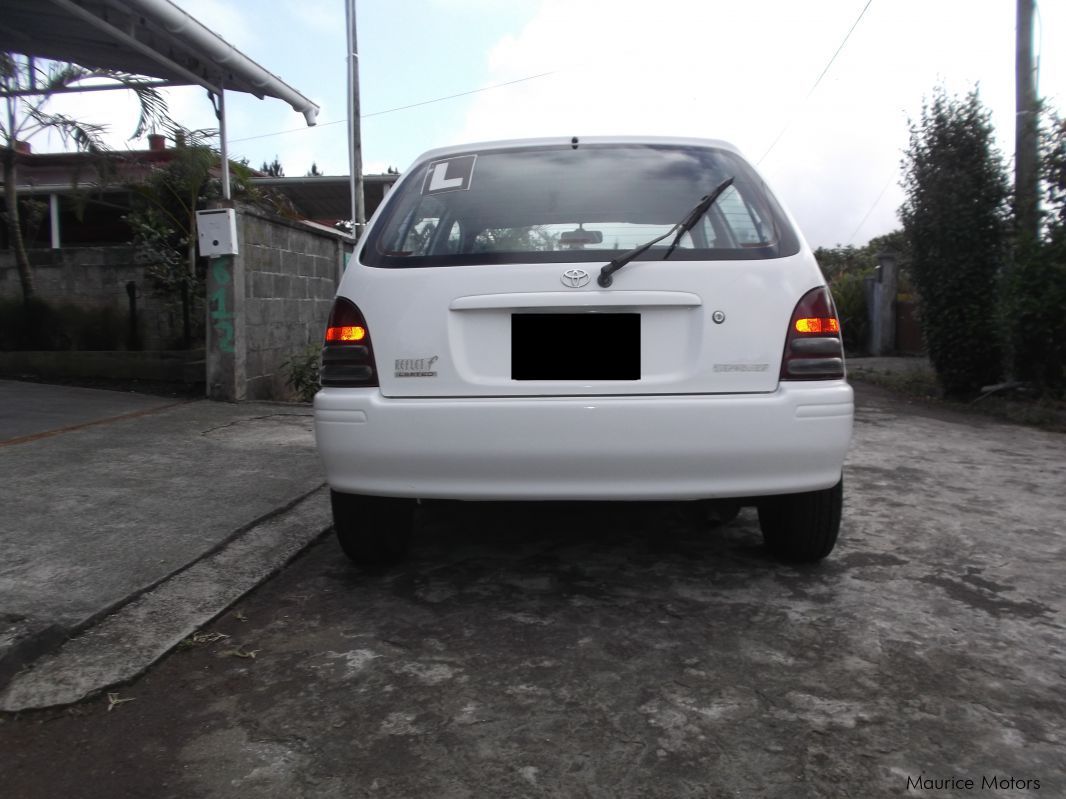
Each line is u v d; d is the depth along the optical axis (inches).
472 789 76.0
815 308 108.4
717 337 105.3
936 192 341.7
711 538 148.9
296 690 94.7
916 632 108.9
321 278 356.5
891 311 585.3
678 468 105.3
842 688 93.9
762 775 77.6
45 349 323.6
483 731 85.5
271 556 135.7
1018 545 145.7
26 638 100.5
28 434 216.4
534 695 92.7
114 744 84.3
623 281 105.3
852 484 192.2
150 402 273.0
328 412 109.1
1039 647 104.7
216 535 141.9
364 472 109.0
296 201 768.9
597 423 104.2
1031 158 328.5
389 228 116.8
